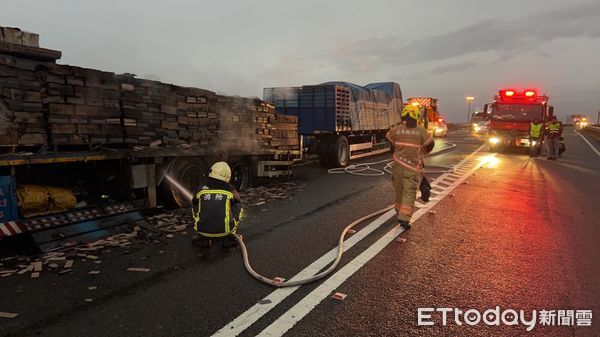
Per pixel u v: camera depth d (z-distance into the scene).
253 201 7.79
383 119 17.34
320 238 5.41
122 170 6.25
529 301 3.64
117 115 5.83
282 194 8.54
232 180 8.66
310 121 13.16
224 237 4.93
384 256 4.73
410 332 3.11
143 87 6.24
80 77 5.30
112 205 5.90
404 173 5.88
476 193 8.67
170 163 6.90
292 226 5.99
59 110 5.07
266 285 3.91
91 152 5.49
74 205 5.51
